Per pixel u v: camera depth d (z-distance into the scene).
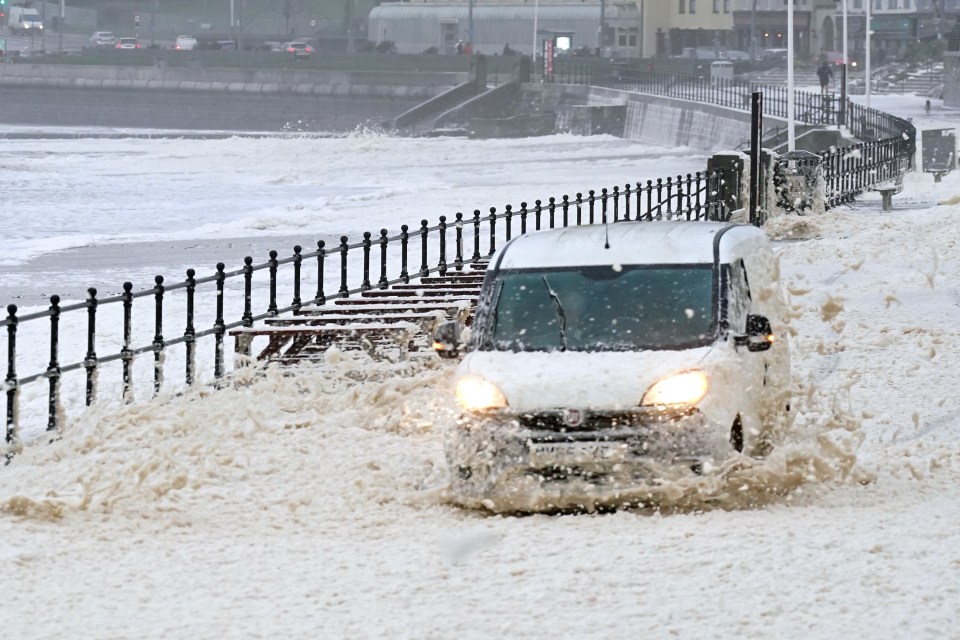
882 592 18.97
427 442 31.12
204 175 177.00
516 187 136.75
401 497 26.17
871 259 64.69
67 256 82.81
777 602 18.69
